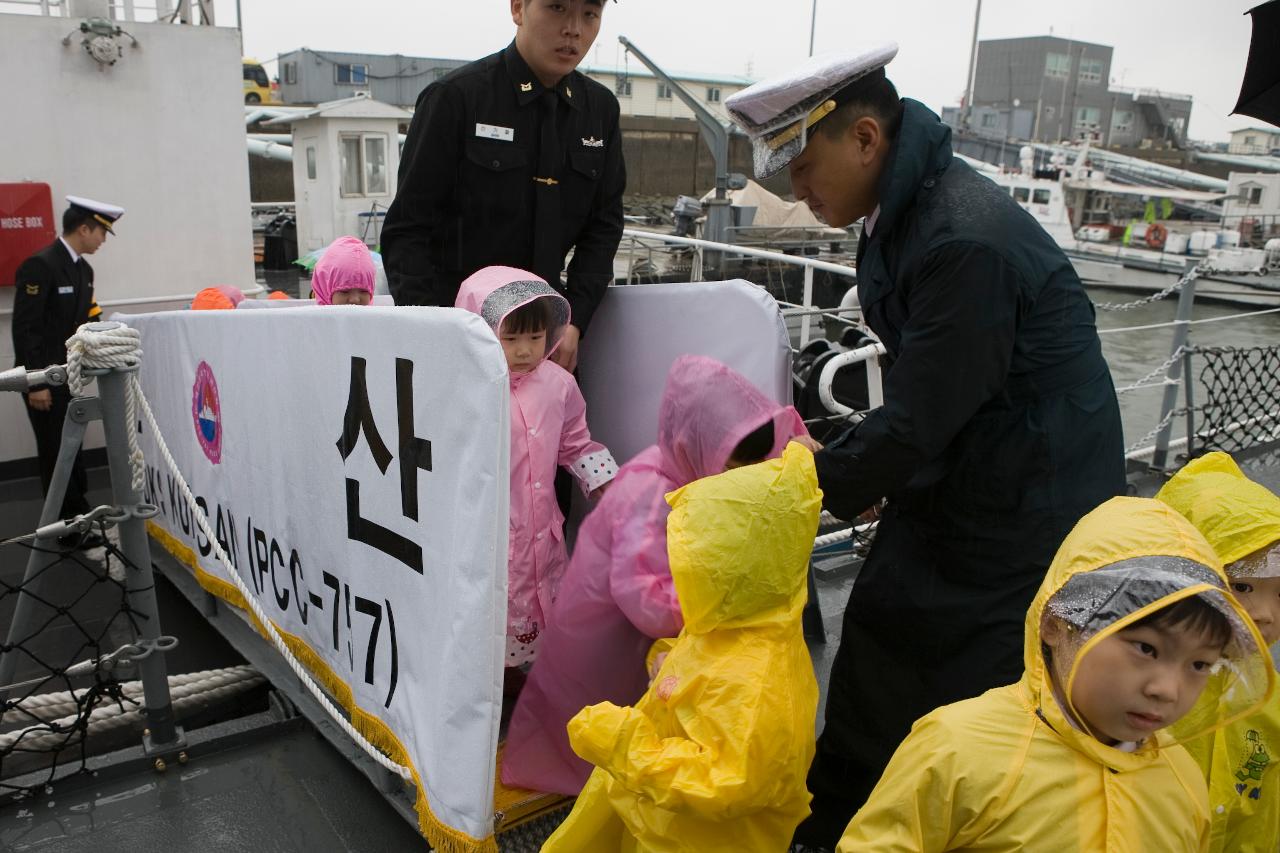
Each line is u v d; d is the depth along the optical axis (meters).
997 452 1.97
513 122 2.98
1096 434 1.99
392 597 2.24
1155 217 32.50
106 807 2.68
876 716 2.22
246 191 6.84
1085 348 1.99
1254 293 20.62
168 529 4.05
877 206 2.11
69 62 6.06
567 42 2.88
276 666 3.37
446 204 3.07
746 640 1.69
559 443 2.81
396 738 2.24
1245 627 1.31
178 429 3.76
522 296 2.54
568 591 2.18
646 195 33.03
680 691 1.70
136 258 6.52
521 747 2.21
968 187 1.95
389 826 2.59
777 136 2.03
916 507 2.13
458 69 3.01
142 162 6.42
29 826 2.60
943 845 1.48
